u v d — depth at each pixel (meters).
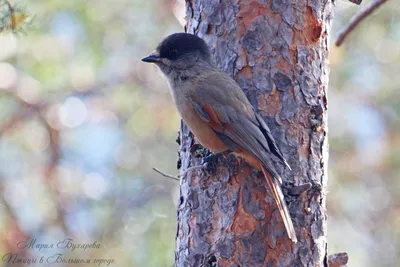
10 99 15.27
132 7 15.23
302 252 7.29
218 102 7.73
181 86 8.18
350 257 14.32
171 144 15.47
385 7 14.22
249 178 7.46
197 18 8.20
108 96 15.64
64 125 15.43
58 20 14.72
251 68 7.68
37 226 14.69
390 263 14.44
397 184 14.86
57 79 15.31
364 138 15.06
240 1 7.78
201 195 7.57
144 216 14.77
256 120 7.50
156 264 13.67
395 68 14.95
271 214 7.31
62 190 15.07
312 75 7.71
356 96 15.16
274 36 7.66
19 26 8.25
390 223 14.74
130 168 15.35
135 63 15.62
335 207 14.70
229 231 7.32
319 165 7.62
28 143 15.37
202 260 7.38
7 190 14.97
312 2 7.79
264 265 7.21
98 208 14.88
